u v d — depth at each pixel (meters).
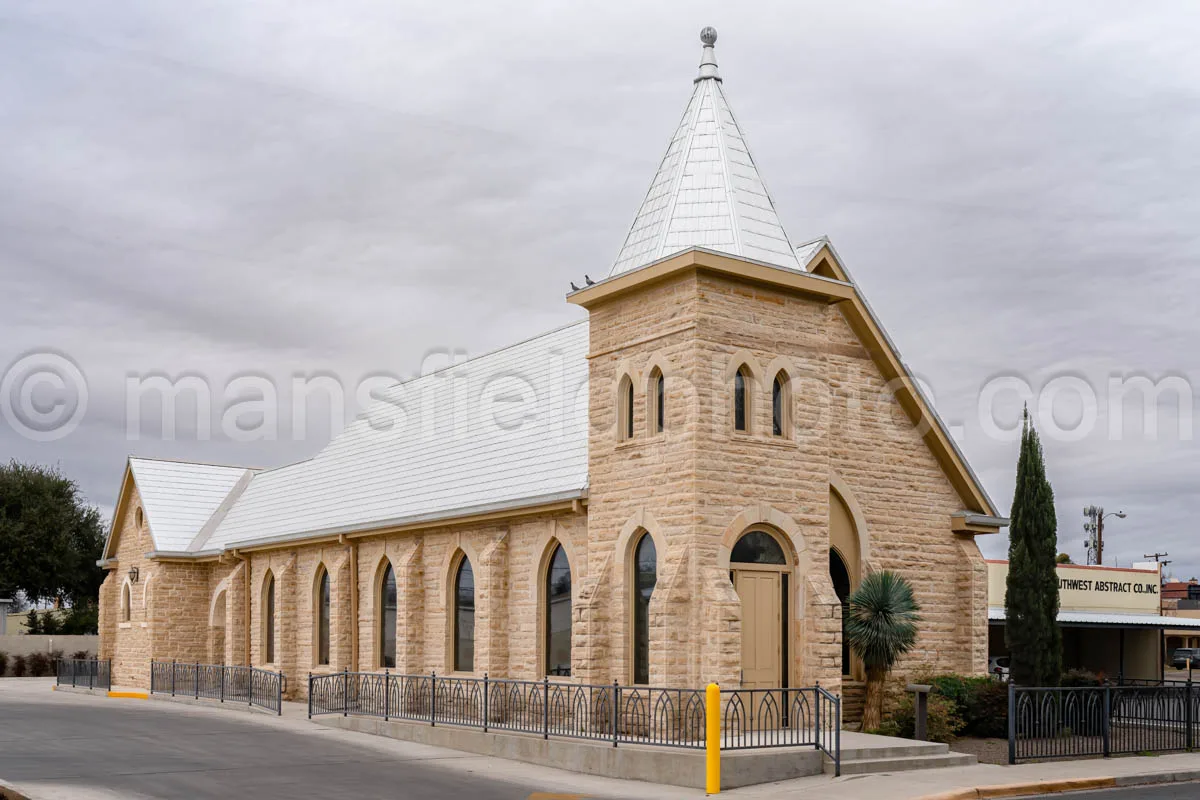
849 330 26.06
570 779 18.88
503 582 26.02
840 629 22.05
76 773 18.39
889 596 23.38
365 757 21.23
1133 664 45.12
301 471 40.47
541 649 24.88
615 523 22.45
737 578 21.53
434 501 28.89
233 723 27.28
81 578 65.00
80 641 56.28
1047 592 26.78
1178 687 25.56
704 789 17.64
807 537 22.27
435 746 23.06
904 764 19.95
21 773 18.22
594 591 22.19
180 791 16.84
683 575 20.66
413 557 29.05
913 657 26.02
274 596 36.47
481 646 25.94
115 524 44.97
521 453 27.77
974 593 26.88
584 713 21.88
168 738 23.70
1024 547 26.97
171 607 40.78
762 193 23.20
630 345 22.53
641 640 21.86
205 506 43.66
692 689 18.70
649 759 18.56
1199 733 24.53
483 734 21.92
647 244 22.78
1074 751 22.59
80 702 34.81
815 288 22.53
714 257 21.02
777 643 21.86
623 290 22.48
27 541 62.31
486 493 26.94
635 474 22.11
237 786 17.45
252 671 32.53
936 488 27.16
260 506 40.59
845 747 20.00
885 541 26.02
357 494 34.12
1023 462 27.44
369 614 31.27
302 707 31.69
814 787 17.78
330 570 32.78
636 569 22.14
